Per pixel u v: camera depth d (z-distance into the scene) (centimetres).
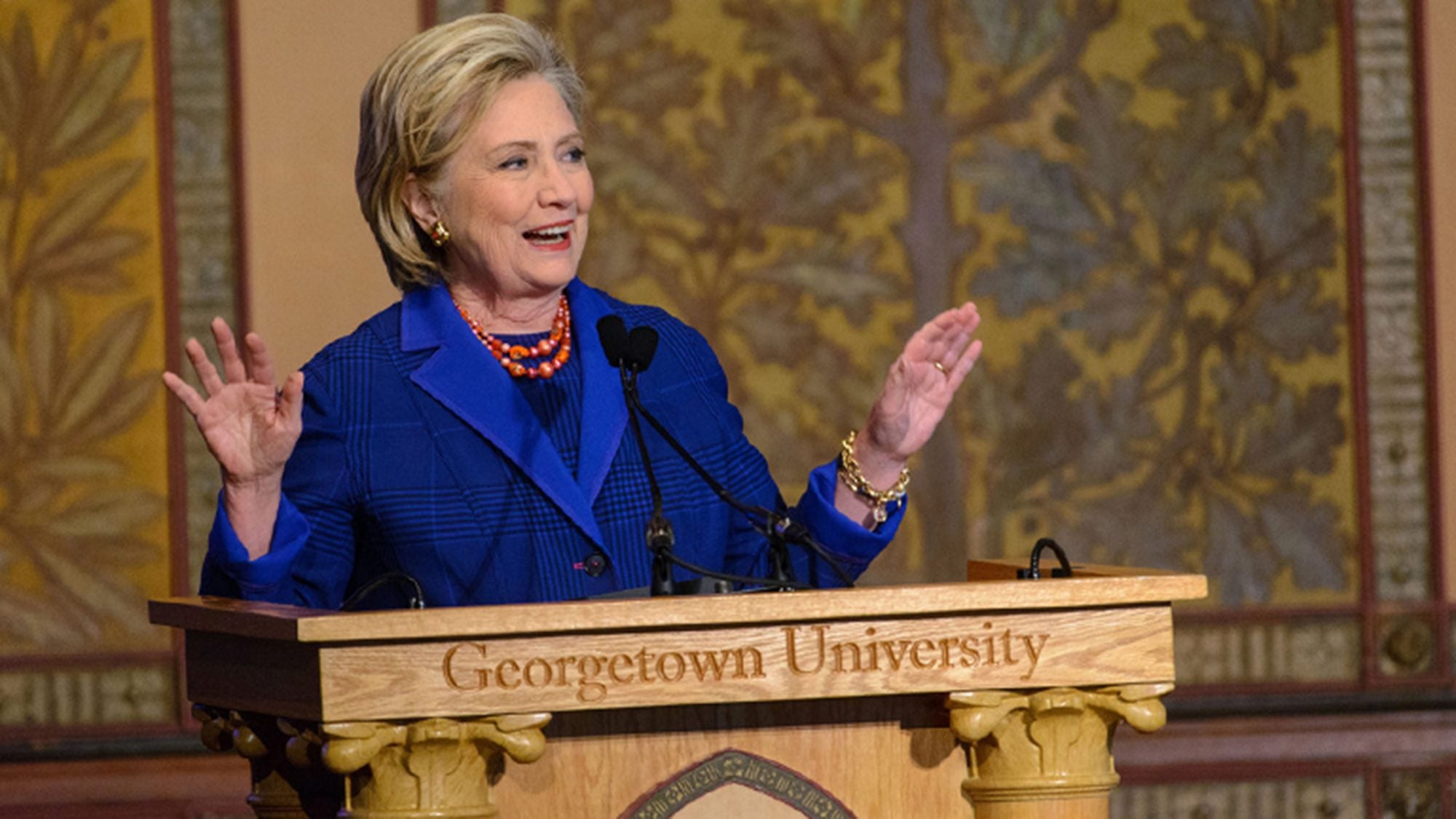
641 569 710
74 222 1538
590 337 746
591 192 741
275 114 1557
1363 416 1689
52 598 1534
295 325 1555
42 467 1534
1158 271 1678
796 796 595
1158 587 599
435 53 725
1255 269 1688
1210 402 1683
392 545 692
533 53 741
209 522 1550
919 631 585
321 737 551
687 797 588
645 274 1623
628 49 1622
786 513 718
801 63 1645
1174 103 1681
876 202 1650
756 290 1636
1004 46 1664
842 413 1642
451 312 734
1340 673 1686
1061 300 1667
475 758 558
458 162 725
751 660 570
